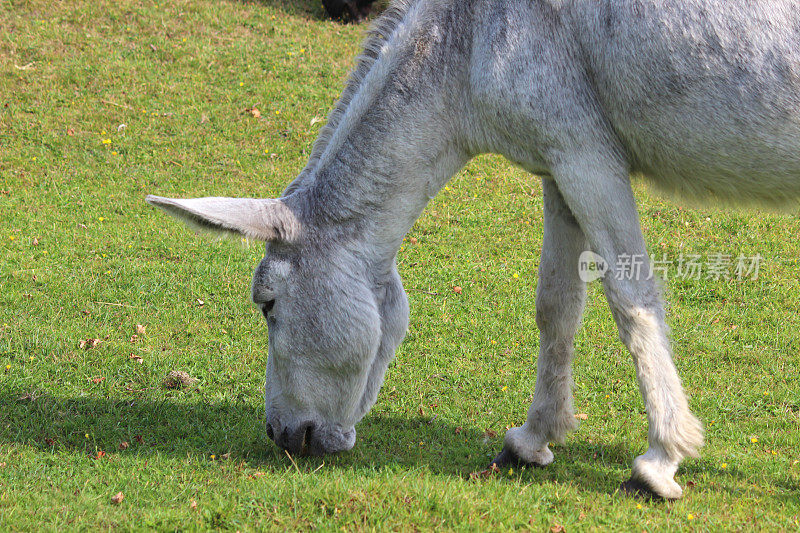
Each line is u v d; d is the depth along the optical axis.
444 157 5.57
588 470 6.18
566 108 5.12
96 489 5.79
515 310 9.45
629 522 5.07
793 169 5.01
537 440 6.17
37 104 15.00
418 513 5.00
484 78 5.23
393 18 5.61
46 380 7.68
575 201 5.24
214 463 6.20
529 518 5.08
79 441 6.66
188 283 9.86
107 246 10.83
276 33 18.45
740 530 5.04
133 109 15.07
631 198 5.27
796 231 11.20
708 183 5.32
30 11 18.12
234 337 8.74
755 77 4.82
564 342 6.04
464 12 5.36
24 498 5.55
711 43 4.86
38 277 9.80
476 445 6.81
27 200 12.07
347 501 5.13
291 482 5.60
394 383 7.95
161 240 11.02
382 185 5.51
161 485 5.81
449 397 7.71
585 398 7.71
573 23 5.10
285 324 5.65
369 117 5.48
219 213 5.12
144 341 8.53
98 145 13.91
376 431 6.97
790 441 6.86
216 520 5.12
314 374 5.71
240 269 10.30
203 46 17.47
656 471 5.36
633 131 5.18
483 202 12.45
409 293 9.84
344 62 17.30
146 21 18.20
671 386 5.27
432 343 8.73
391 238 5.64
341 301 5.55
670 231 11.29
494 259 10.79
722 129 4.97
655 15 4.93
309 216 5.59
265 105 15.45
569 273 5.88
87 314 9.09
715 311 9.41
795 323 9.07
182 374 7.77
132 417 7.13
